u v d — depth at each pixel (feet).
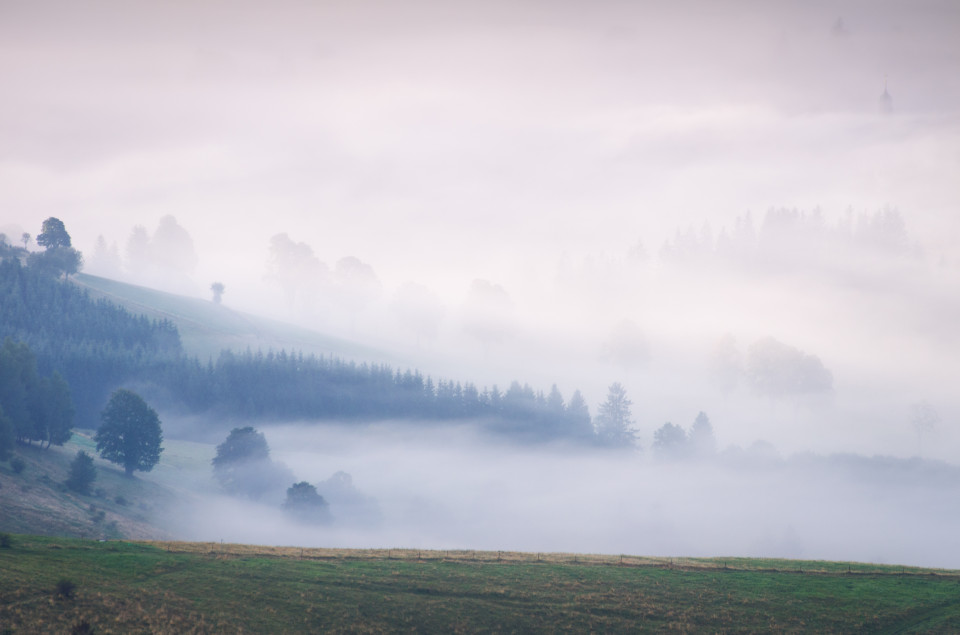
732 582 213.66
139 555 208.74
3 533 212.43
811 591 206.69
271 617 178.81
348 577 205.77
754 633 181.88
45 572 183.01
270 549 232.73
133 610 171.73
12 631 152.66
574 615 188.85
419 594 198.08
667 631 182.39
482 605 192.85
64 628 157.79
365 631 176.55
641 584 210.38
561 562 229.66
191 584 191.72
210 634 166.61
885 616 189.57
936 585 211.20
